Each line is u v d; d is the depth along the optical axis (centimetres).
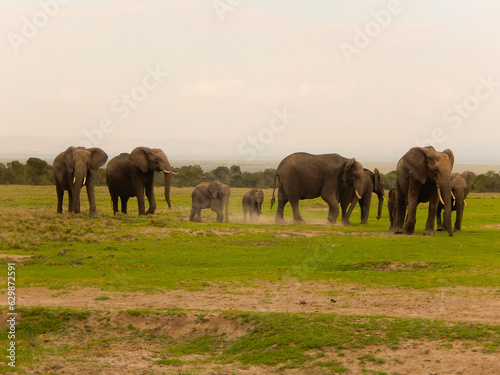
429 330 1333
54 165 3497
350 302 1628
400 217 3077
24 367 1253
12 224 2889
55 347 1385
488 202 6169
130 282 1878
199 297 1702
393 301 1622
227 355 1336
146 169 3578
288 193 3584
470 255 2236
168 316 1489
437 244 2533
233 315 1469
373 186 4081
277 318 1438
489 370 1130
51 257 2256
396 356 1231
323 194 3575
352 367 1199
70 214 3303
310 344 1305
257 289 1797
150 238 2678
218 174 10400
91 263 2181
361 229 3288
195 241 2652
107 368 1250
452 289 1719
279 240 2698
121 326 1475
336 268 2088
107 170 3662
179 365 1272
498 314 1460
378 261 2117
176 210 4378
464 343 1260
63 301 1658
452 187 3170
